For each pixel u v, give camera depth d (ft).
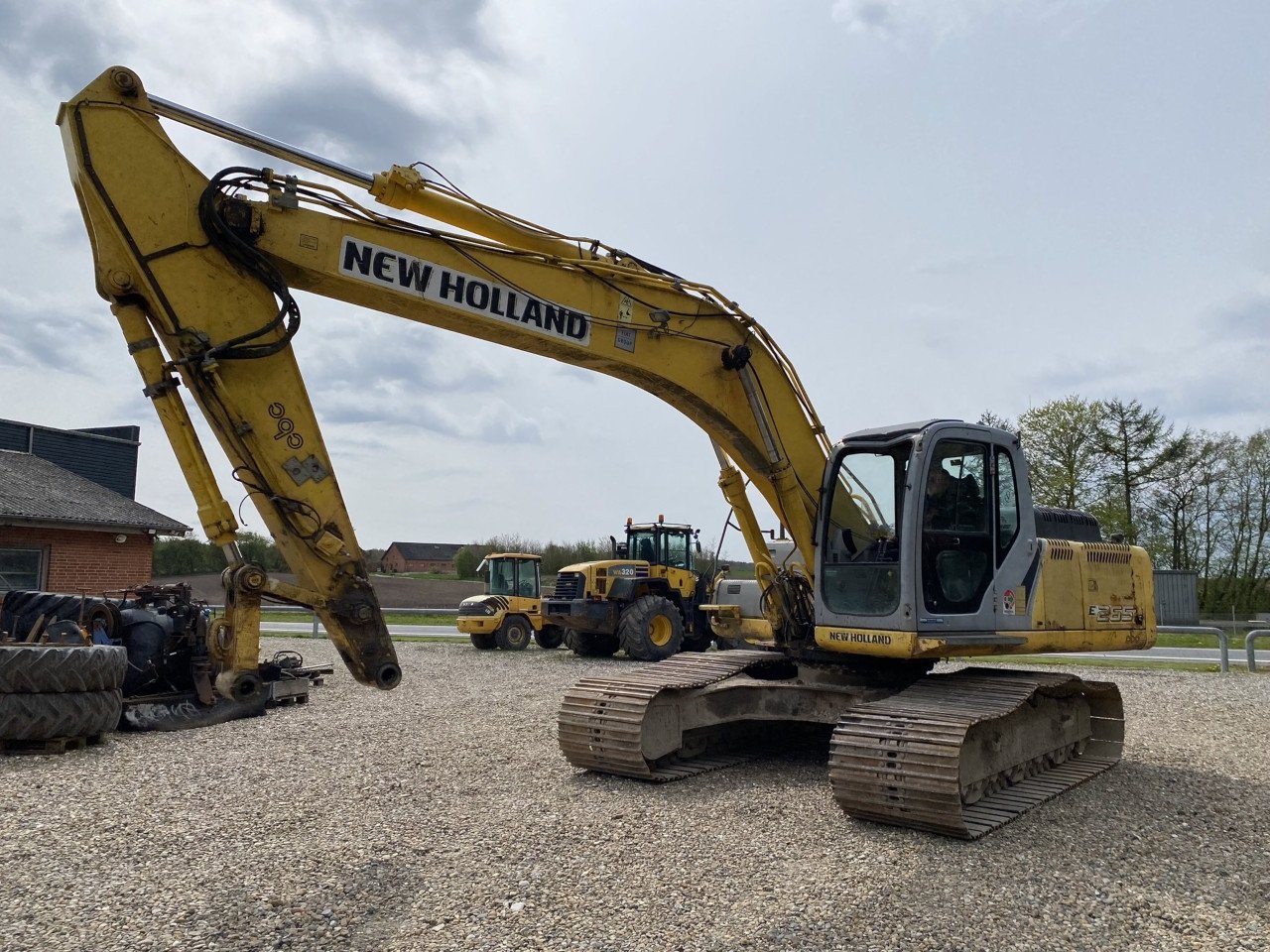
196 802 19.81
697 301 22.18
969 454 23.11
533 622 61.87
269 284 16.37
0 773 22.93
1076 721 25.16
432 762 24.14
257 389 16.35
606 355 20.66
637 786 21.43
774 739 27.27
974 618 22.24
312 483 16.55
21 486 62.03
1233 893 14.78
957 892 14.55
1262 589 117.91
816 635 23.12
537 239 20.20
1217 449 114.93
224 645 15.46
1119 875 15.58
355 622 16.46
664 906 13.65
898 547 21.71
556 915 13.32
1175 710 35.78
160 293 15.70
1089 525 28.02
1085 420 106.01
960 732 17.97
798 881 14.80
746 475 24.03
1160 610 104.22
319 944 12.28
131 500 70.79
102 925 12.85
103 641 29.84
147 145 15.85
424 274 18.24
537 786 21.39
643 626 51.57
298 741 27.22
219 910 13.42
